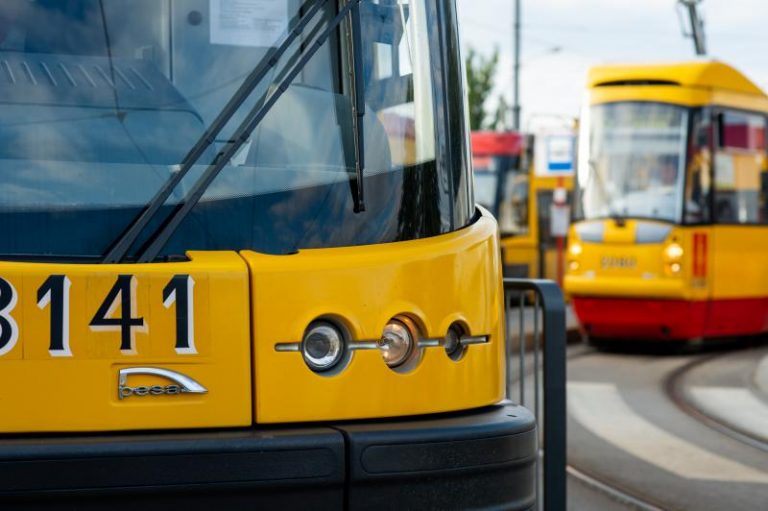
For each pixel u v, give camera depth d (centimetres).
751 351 1858
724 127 1822
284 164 468
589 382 1511
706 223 1780
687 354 1817
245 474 414
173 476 407
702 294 1769
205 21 475
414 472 436
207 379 427
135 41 469
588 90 1875
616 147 1831
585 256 1825
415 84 501
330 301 443
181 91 468
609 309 1803
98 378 418
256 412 432
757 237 1877
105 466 402
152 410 422
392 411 452
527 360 875
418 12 508
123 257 436
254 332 433
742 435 1138
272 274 436
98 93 459
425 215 488
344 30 487
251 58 477
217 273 429
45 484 398
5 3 462
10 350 413
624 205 1808
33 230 436
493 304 490
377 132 484
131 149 456
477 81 4712
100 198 446
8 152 444
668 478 934
